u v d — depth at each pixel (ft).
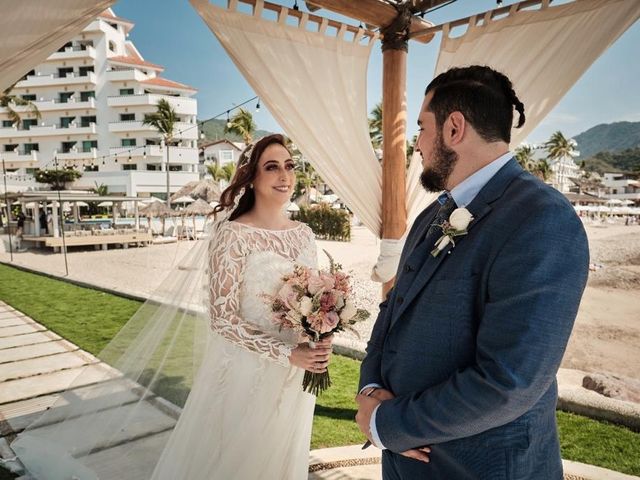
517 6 9.46
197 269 8.00
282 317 6.17
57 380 12.89
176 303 8.14
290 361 6.24
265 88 9.53
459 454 3.69
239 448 6.59
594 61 8.82
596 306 27.20
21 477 7.84
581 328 21.88
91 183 127.85
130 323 8.52
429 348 3.85
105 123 140.26
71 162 138.10
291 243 7.39
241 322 6.53
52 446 8.13
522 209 3.54
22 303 24.64
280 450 6.89
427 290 3.96
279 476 6.95
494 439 3.56
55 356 15.02
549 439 3.72
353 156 10.85
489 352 3.31
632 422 10.03
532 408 3.63
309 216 76.23
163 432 8.15
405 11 10.35
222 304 6.56
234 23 9.10
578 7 8.81
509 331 3.22
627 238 61.46
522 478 3.50
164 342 8.22
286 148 7.54
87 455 7.92
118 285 32.22
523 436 3.54
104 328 18.81
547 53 9.29
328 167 10.64
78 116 141.90
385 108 10.87
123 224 80.43
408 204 11.53
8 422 10.29
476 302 3.69
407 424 3.67
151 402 8.23
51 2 6.06
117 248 65.51
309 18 9.95
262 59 9.43
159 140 139.03
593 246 56.13
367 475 8.32
